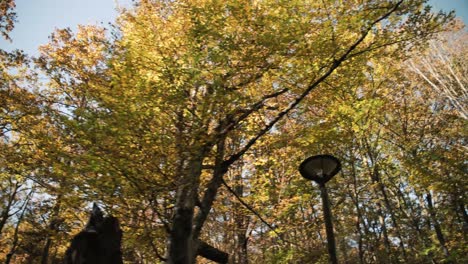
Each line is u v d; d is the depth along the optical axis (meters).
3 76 9.38
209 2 6.62
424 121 16.92
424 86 17.77
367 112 10.18
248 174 11.39
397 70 11.74
